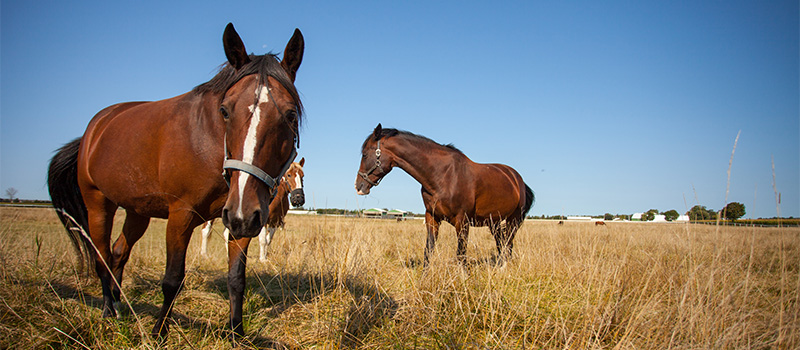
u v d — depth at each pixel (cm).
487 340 250
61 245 544
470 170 567
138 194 279
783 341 235
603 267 374
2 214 1093
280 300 360
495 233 616
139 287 387
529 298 345
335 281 358
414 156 553
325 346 241
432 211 554
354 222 462
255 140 208
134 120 290
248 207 199
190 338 251
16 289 288
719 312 256
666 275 371
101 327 253
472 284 339
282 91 225
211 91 249
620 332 270
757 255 517
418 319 276
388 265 480
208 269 536
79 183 326
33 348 222
